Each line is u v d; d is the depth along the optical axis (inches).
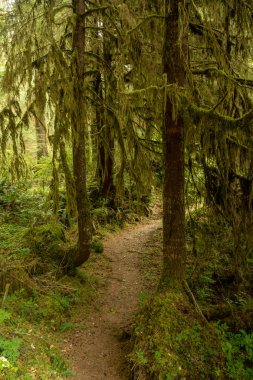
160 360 222.8
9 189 468.4
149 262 426.9
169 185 268.4
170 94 221.9
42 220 418.6
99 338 277.7
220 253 322.0
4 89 289.1
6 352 195.8
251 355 253.9
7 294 271.0
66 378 216.4
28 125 304.2
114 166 438.6
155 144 323.0
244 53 272.5
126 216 570.3
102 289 358.3
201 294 315.3
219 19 247.3
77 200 324.2
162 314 247.3
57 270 335.0
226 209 261.1
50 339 251.8
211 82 280.5
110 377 233.1
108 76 316.5
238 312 290.8
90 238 335.0
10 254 331.3
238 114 254.7
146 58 278.8
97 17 335.9
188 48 253.9
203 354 235.9
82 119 285.9
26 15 303.6
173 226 269.1
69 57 297.1
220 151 240.8
